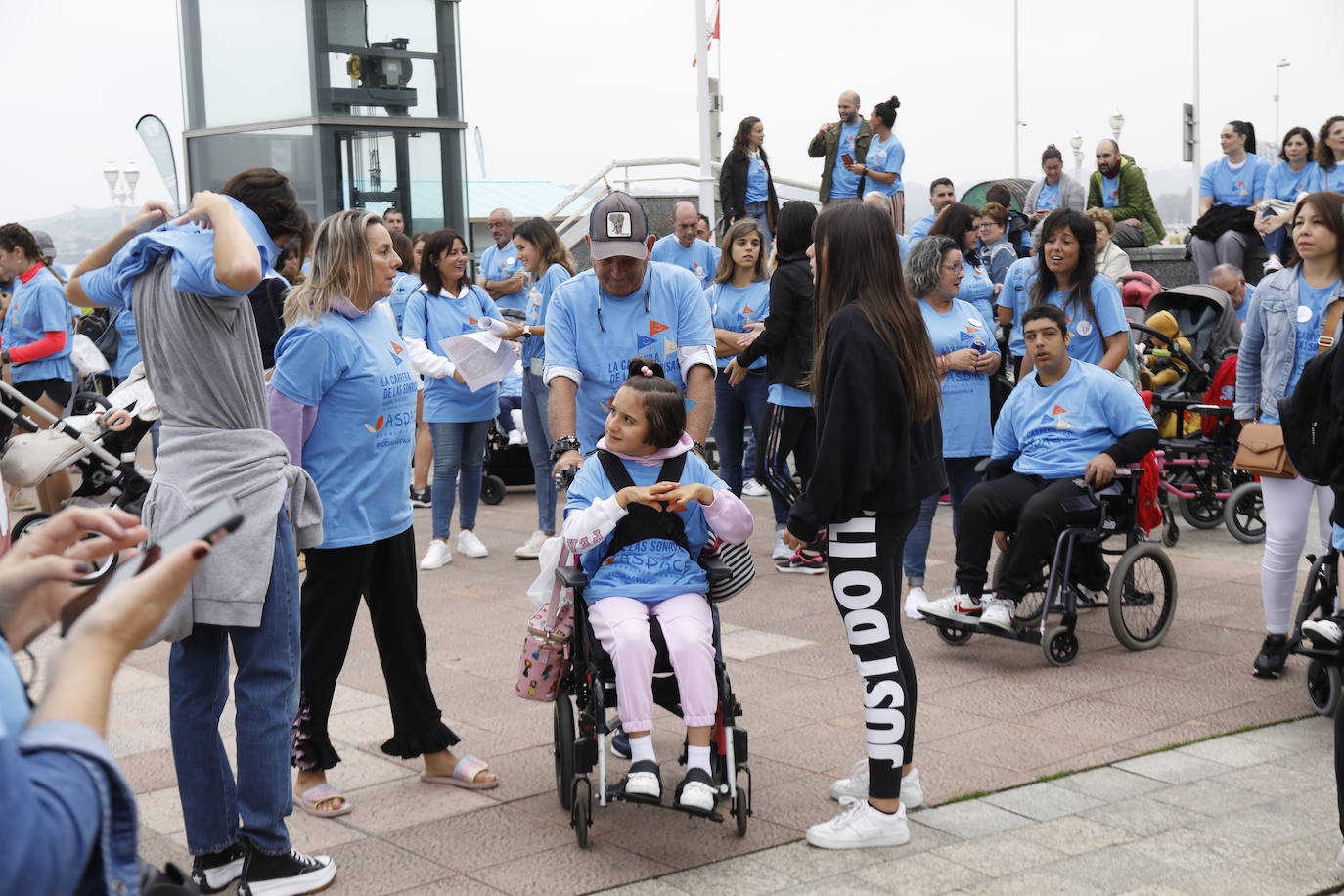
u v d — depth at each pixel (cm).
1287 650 547
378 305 443
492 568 841
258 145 1386
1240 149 1243
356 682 597
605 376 508
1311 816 424
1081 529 602
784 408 778
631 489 412
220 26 1395
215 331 356
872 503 403
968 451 708
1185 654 619
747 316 835
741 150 1297
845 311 394
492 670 612
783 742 503
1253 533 876
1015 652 630
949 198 1162
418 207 1405
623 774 468
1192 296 955
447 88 1406
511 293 1016
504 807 444
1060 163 1315
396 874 391
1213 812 429
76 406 1016
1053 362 630
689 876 385
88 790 139
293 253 393
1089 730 514
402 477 441
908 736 413
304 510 384
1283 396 578
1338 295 561
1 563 168
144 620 152
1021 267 866
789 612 711
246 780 371
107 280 376
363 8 1357
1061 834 412
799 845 407
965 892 371
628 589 418
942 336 698
